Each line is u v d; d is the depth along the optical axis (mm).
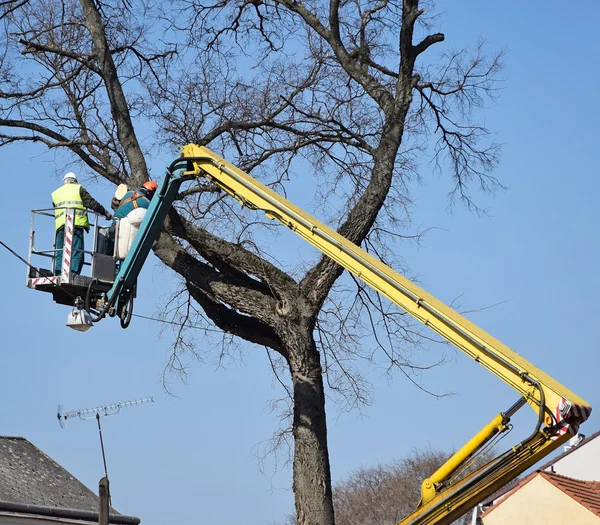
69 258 18562
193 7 24875
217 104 23453
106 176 23922
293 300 20828
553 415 14805
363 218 21797
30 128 23859
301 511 20016
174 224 21188
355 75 23516
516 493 36094
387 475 74750
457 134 25078
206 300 22297
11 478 30531
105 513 16406
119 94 23312
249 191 18547
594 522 34438
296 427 20484
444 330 16016
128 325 19531
